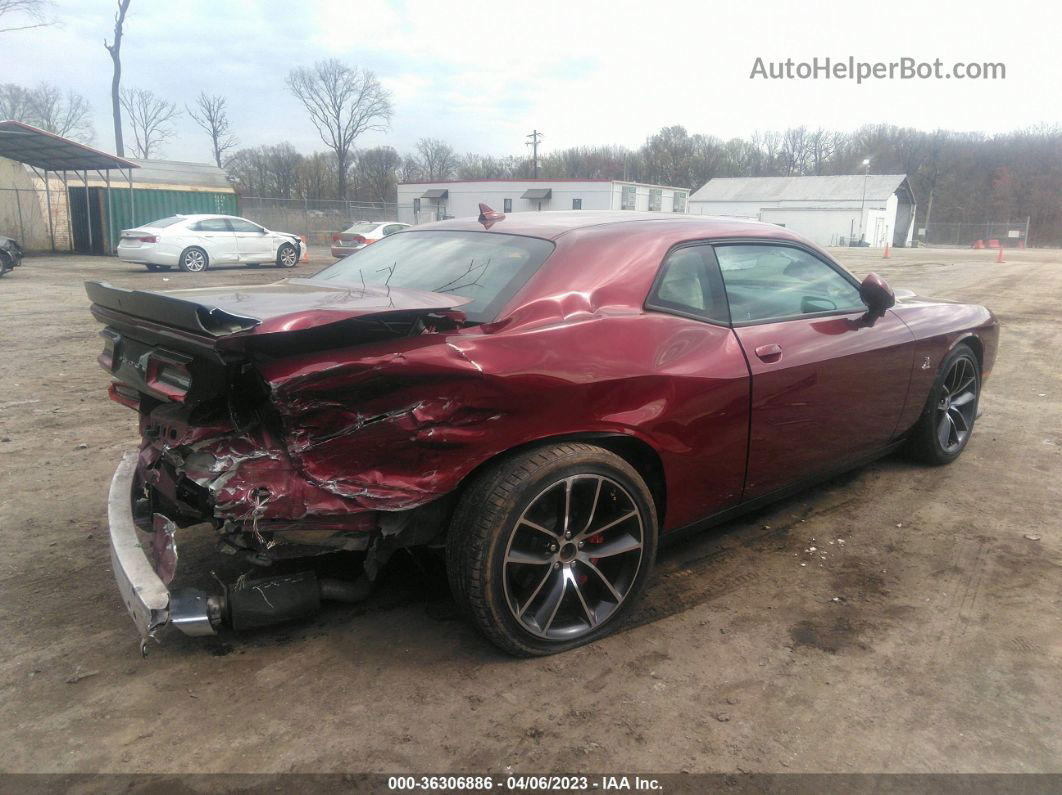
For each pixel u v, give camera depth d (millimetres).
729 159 88125
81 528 3553
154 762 2076
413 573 3129
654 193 51094
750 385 2973
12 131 19438
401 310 2227
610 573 2756
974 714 2320
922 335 3939
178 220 17781
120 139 32156
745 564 3279
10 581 3047
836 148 89125
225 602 2471
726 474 3031
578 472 2479
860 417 3627
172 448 2312
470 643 2658
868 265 25703
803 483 3521
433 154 78938
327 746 2146
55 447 4711
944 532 3617
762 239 3375
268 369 2086
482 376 2275
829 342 3361
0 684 2400
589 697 2381
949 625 2816
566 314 2562
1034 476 4367
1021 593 3055
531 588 2572
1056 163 75250
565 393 2443
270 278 16109
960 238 72250
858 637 2734
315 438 2174
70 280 14977
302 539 2270
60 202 25156
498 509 2344
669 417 2727
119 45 31188
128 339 2652
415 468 2270
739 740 2199
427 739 2182
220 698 2350
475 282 2721
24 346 7973
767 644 2682
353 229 22734
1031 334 9586
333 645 2639
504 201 49562
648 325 2725
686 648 2652
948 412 4453
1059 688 2451
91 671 2475
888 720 2291
